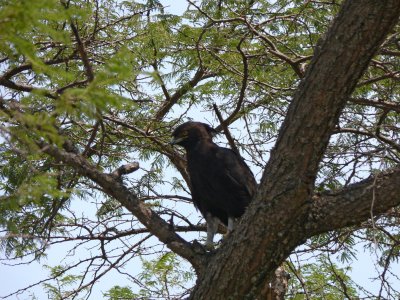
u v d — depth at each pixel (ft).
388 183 28.99
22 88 36.81
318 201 29.32
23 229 36.19
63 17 17.52
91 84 16.76
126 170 34.53
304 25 40.42
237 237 29.04
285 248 28.89
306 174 28.04
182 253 32.14
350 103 40.34
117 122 38.63
